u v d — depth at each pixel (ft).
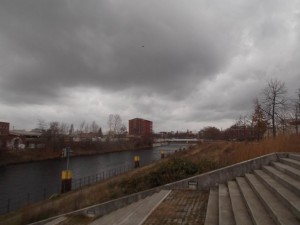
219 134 401.49
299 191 22.99
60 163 199.82
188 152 156.56
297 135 57.72
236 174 42.29
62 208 55.26
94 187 75.10
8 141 249.96
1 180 129.80
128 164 189.37
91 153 285.02
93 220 39.01
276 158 42.24
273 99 97.40
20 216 54.85
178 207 33.53
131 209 38.19
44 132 277.85
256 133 126.62
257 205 25.25
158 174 52.11
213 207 30.99
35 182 124.06
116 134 410.52
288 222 18.93
